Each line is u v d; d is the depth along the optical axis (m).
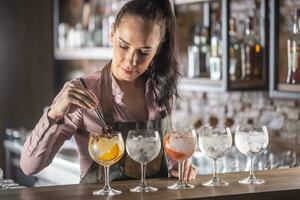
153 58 2.76
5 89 6.28
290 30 3.49
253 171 2.71
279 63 3.44
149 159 2.33
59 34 6.09
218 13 4.20
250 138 2.46
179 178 2.42
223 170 3.84
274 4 3.41
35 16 6.33
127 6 2.54
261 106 4.02
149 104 2.78
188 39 4.32
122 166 2.63
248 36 3.80
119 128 2.66
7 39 6.26
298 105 3.69
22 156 2.56
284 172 2.73
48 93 6.39
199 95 4.66
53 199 2.17
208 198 2.20
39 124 2.49
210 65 4.05
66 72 6.38
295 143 3.71
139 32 2.50
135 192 2.29
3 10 6.23
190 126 4.74
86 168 2.67
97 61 5.95
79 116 2.62
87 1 5.86
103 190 2.29
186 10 4.31
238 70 3.79
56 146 2.59
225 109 4.38
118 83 2.71
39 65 6.36
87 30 5.80
